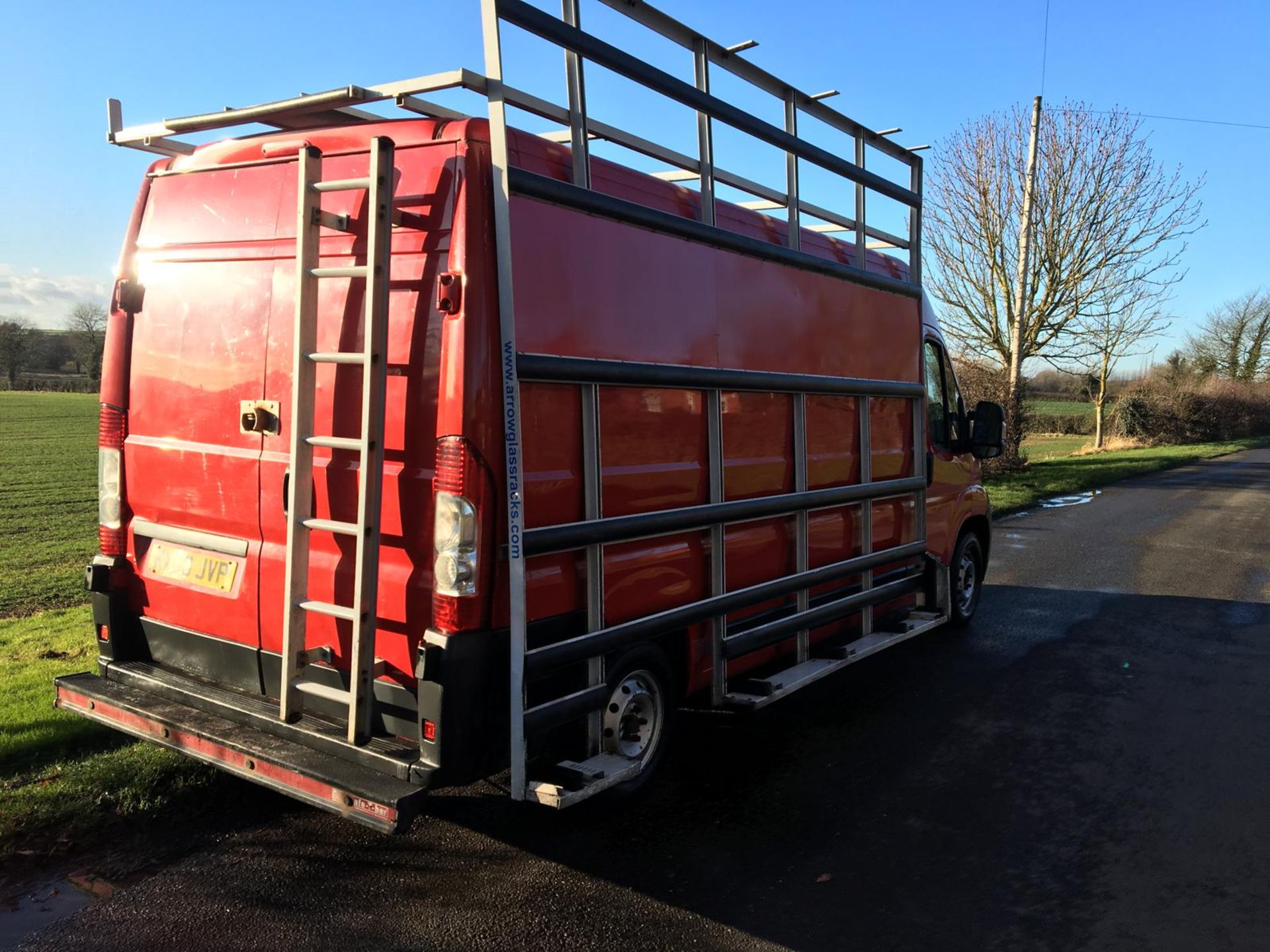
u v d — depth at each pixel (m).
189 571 3.99
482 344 3.16
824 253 5.31
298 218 3.34
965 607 7.68
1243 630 7.70
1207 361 54.12
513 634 3.22
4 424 33.44
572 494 3.53
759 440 4.64
